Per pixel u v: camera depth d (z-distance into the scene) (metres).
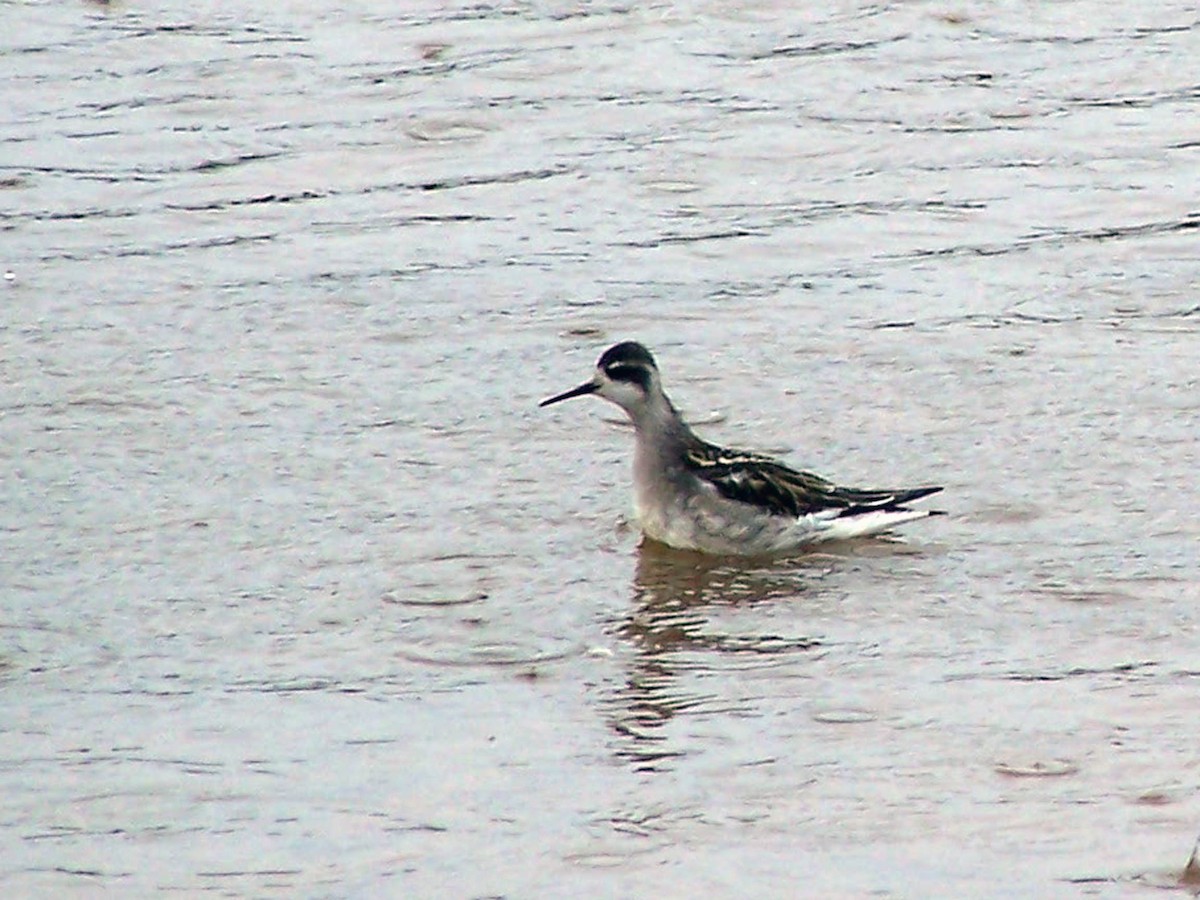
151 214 22.20
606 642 14.40
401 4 27.97
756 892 11.29
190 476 16.88
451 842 11.84
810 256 21.08
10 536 15.87
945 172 22.92
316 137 24.02
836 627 14.59
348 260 21.11
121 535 15.89
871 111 24.45
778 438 17.53
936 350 19.00
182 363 18.89
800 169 23.09
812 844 11.77
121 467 17.02
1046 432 17.45
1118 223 21.62
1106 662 13.88
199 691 13.66
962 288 20.27
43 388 18.39
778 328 19.55
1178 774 12.40
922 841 11.77
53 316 19.84
